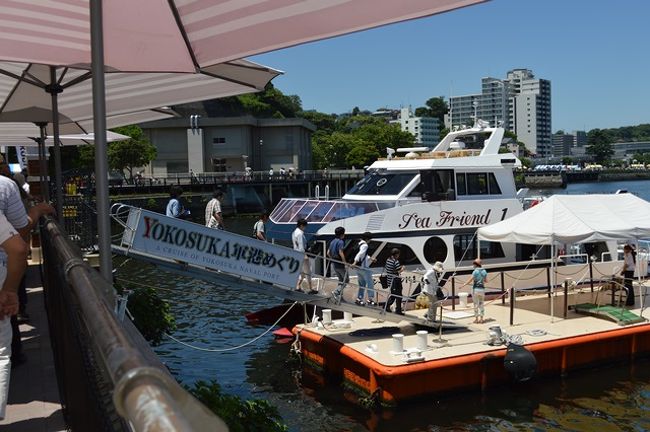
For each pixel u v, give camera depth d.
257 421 5.30
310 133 102.31
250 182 73.94
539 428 12.47
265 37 4.19
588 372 15.27
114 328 1.30
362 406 13.49
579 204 17.56
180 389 0.93
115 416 1.46
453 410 13.23
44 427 4.53
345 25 3.67
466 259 18.92
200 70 5.98
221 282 13.63
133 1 4.16
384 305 16.38
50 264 5.55
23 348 6.87
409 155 20.86
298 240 16.20
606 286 19.42
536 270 20.08
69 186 15.09
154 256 12.88
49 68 7.62
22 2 4.39
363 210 18.22
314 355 15.92
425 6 3.15
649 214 17.77
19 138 15.95
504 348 14.28
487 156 20.08
